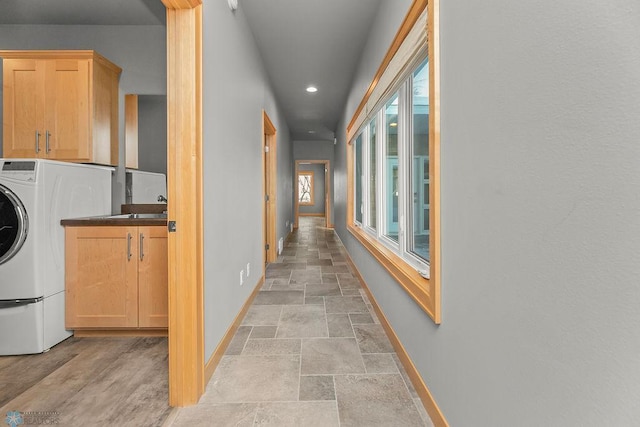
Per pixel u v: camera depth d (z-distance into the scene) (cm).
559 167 66
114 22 281
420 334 155
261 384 167
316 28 284
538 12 71
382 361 191
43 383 169
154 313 225
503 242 86
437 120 128
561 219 66
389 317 222
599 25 56
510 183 83
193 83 151
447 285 123
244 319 259
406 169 220
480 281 98
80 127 259
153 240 225
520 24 78
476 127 100
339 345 212
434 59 128
